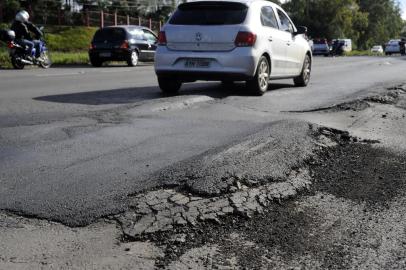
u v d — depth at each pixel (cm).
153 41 2323
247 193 374
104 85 1107
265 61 901
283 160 451
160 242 301
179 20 884
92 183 387
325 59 3334
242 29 845
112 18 4522
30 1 4409
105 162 442
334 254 292
